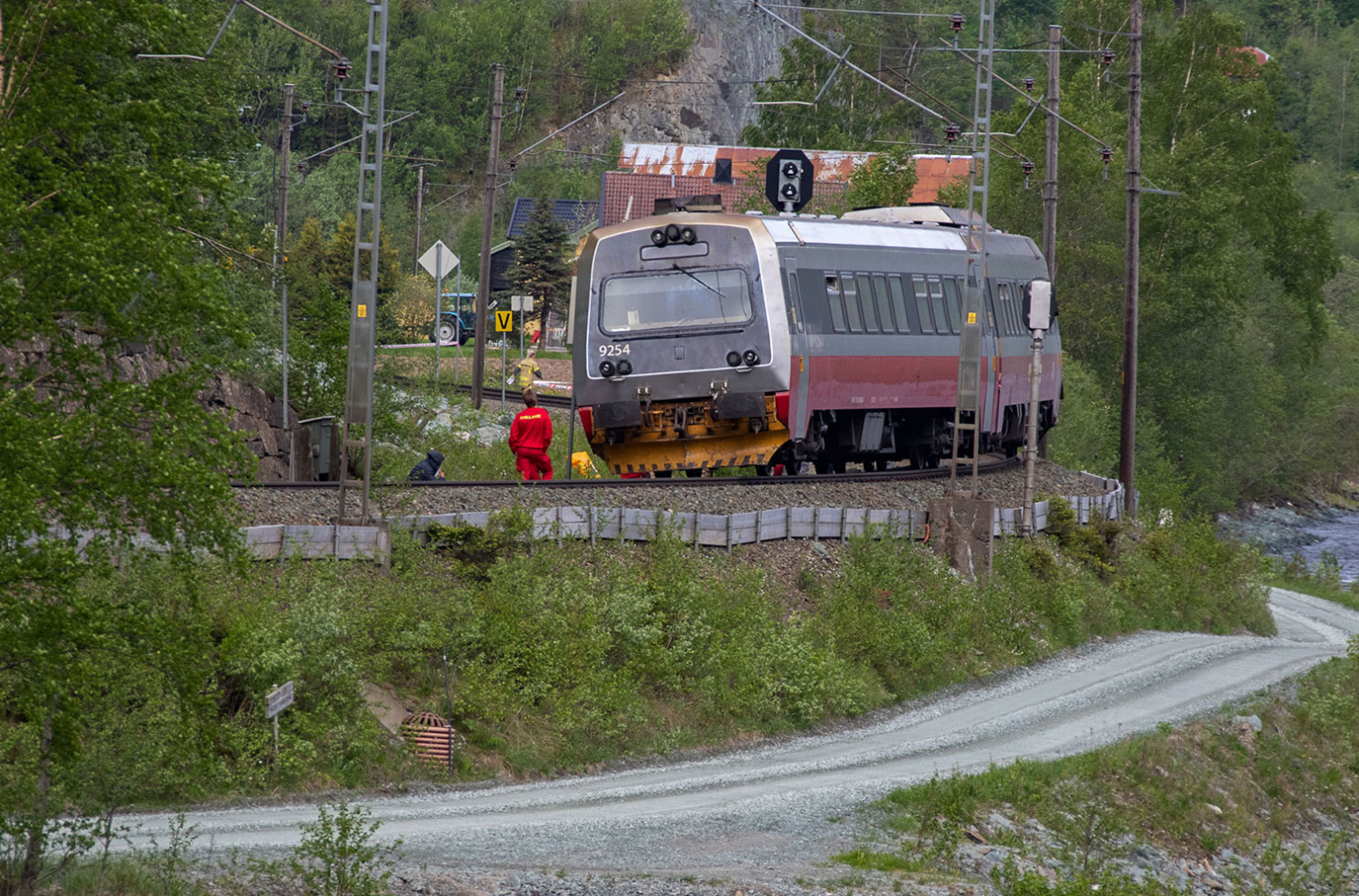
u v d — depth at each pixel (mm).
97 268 33156
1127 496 153875
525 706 66562
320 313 111812
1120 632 117188
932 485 114562
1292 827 81125
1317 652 117375
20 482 32094
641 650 73188
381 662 63062
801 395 98875
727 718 74062
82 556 49031
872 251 108438
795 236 101375
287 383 106938
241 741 54094
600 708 68500
